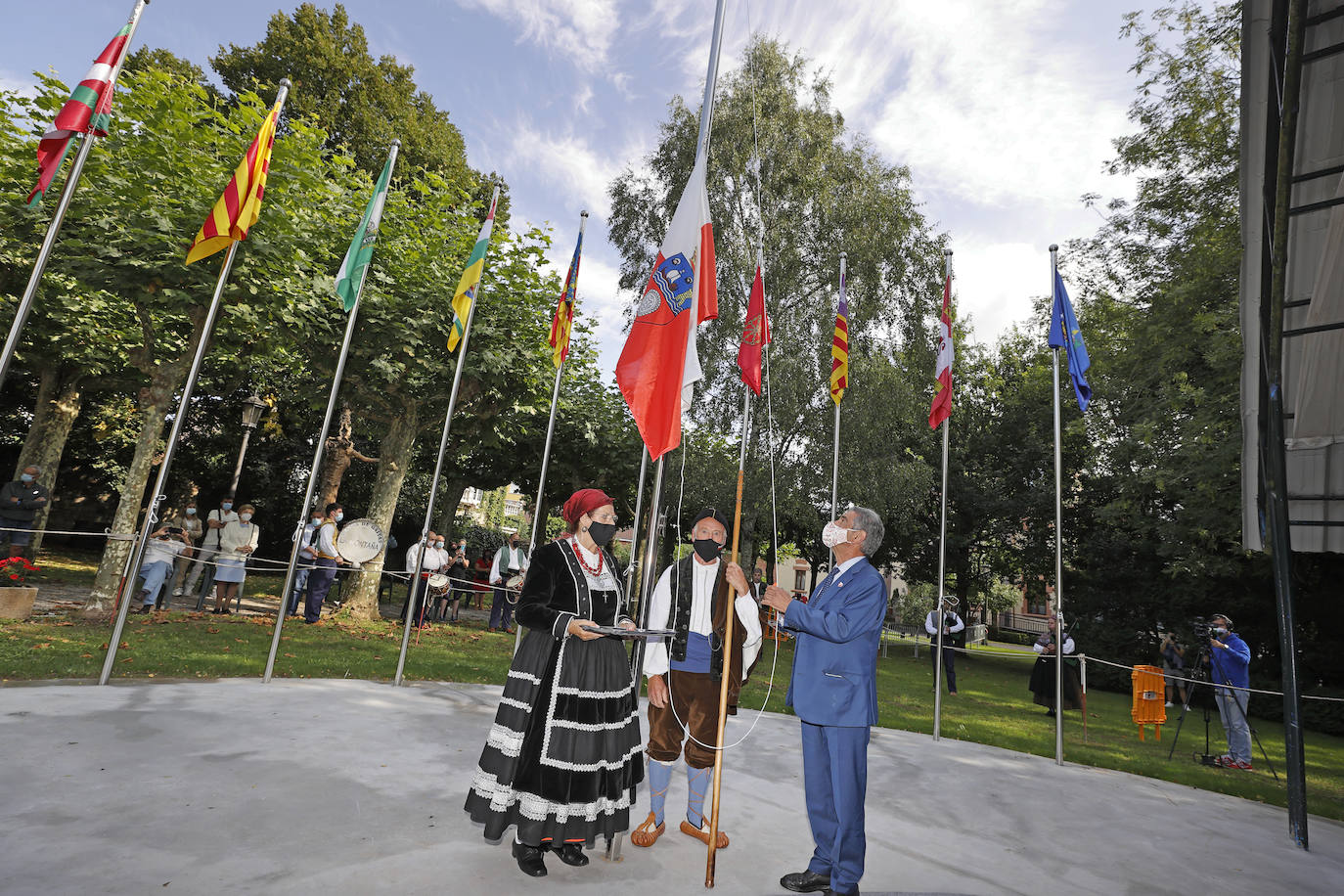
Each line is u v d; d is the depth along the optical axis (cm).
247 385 1984
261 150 635
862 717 307
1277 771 809
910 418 1719
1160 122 1545
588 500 337
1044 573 2322
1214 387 1425
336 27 2253
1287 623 456
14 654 655
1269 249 366
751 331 571
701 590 370
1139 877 367
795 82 1755
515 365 1288
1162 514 1745
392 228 1248
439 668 860
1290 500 462
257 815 329
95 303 1296
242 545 1173
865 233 1672
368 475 2381
